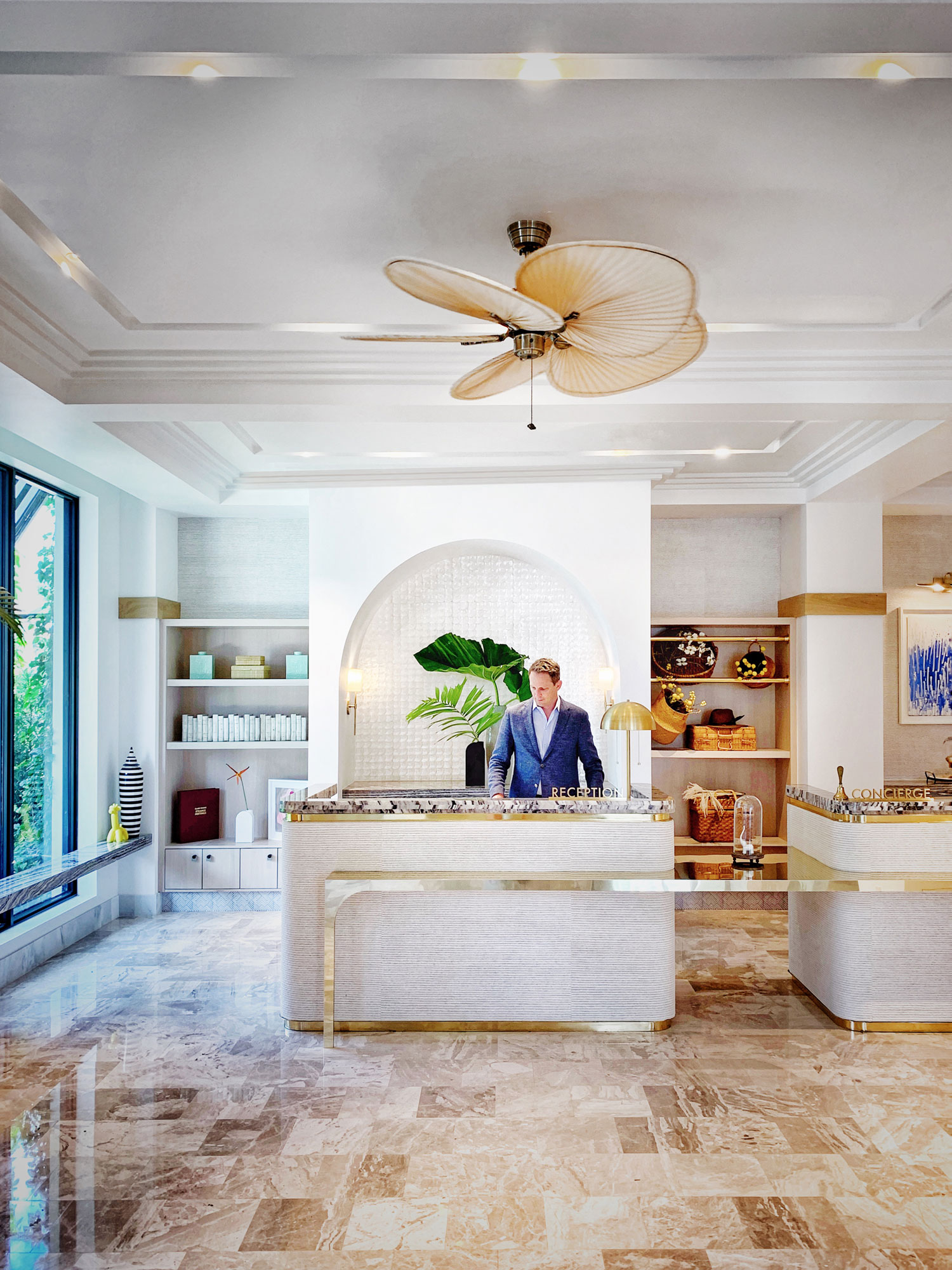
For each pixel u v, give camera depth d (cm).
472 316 236
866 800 409
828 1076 354
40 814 557
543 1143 301
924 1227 254
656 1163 288
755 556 698
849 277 308
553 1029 402
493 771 474
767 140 227
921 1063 367
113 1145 302
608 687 609
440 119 217
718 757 659
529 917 403
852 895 406
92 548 605
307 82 202
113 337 356
